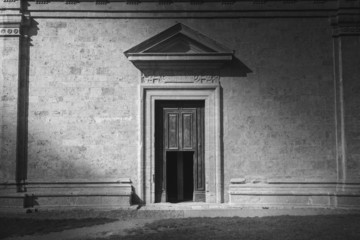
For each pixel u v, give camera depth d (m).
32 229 13.52
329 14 19.22
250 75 19.19
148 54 18.70
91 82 19.05
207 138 19.05
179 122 19.48
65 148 18.77
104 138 18.86
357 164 18.39
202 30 19.34
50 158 18.70
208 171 18.89
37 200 18.09
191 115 19.55
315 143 18.86
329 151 18.81
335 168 18.75
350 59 18.89
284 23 19.34
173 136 19.45
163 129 19.45
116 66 19.14
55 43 19.12
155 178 19.11
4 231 13.23
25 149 18.70
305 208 17.88
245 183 18.66
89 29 19.23
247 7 19.28
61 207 17.94
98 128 18.89
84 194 18.08
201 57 18.81
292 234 12.15
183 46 19.20
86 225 14.16
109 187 18.47
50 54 19.08
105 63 19.14
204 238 11.73
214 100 19.08
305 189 18.42
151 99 19.12
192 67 19.14
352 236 11.90
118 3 19.30
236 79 19.20
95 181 18.48
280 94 19.09
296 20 19.34
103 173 18.72
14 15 18.81
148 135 18.95
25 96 18.88
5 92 18.58
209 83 19.17
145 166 18.80
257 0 19.30
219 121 18.92
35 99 18.91
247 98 19.11
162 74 19.27
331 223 13.89
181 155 19.88
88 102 18.95
